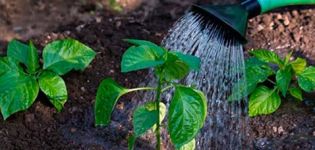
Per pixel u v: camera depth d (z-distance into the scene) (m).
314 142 0.92
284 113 0.97
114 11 1.27
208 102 0.95
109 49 1.08
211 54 0.93
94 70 1.04
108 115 0.79
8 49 0.97
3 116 0.94
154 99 0.99
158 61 0.74
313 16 1.14
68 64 0.96
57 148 0.93
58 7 1.29
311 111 0.97
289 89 0.97
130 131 0.95
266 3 0.95
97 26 1.15
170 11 1.23
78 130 0.96
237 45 0.93
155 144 0.93
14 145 0.93
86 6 1.28
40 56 1.06
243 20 0.92
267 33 1.11
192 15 0.96
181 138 0.75
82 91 1.01
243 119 0.95
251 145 0.92
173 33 0.98
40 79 0.94
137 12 1.25
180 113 0.76
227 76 0.94
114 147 0.93
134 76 1.04
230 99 0.95
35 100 0.99
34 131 0.95
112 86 0.79
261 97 0.95
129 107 0.99
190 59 0.76
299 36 1.10
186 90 0.76
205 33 0.93
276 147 0.92
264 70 0.97
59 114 0.98
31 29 1.23
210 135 0.93
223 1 1.27
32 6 1.30
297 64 0.95
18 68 0.94
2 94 0.91
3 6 1.29
